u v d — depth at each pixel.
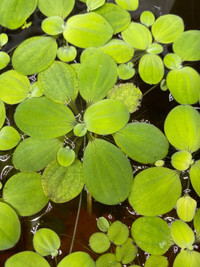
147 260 0.15
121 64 0.17
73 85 0.16
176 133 0.16
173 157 0.16
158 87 0.17
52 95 0.16
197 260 0.15
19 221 0.15
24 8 0.17
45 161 0.15
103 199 0.15
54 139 0.16
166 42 0.18
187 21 0.18
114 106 0.16
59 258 0.15
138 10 0.18
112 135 0.16
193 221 0.16
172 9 0.18
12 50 0.17
